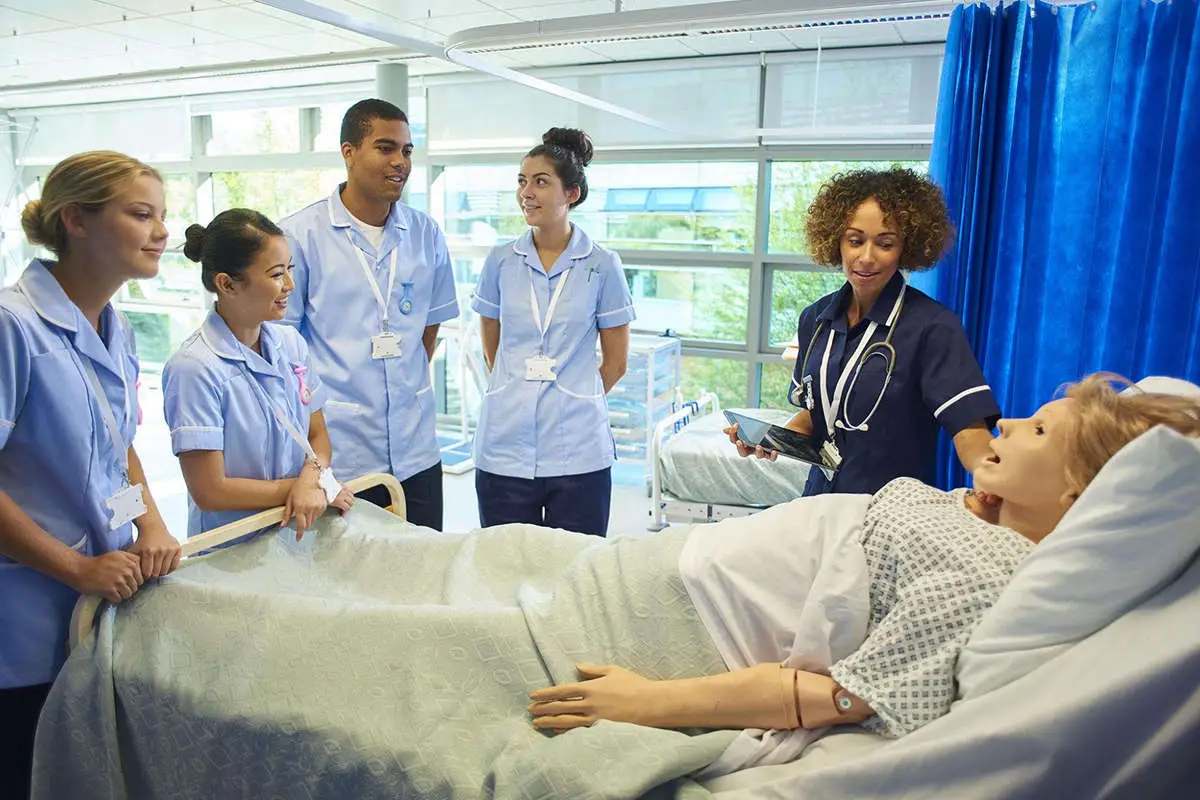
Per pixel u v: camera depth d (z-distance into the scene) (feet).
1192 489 3.06
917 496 4.30
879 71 15.33
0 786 4.79
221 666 4.46
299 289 7.26
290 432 5.92
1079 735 3.07
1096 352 6.52
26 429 4.50
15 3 13.28
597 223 18.66
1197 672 2.97
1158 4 5.90
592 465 8.41
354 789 4.03
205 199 23.54
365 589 5.51
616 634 4.34
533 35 6.79
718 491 12.59
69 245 4.56
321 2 13.00
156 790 4.50
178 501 15.20
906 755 3.27
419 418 7.82
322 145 21.42
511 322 8.35
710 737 3.73
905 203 5.39
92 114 24.26
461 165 19.88
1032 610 3.35
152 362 26.48
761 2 5.90
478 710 4.18
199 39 15.71
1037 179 6.54
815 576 4.20
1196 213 5.86
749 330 17.58
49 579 4.70
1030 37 6.37
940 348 5.44
